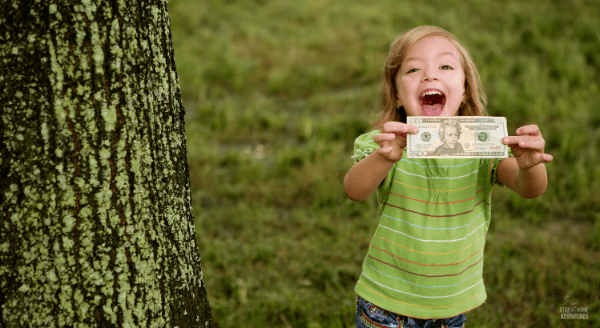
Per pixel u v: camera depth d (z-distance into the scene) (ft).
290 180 16.87
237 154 19.01
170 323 4.85
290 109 25.00
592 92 21.86
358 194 5.34
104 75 4.23
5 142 4.11
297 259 12.03
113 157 4.34
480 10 33.71
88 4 4.11
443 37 5.46
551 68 24.53
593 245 12.29
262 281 11.09
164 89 4.72
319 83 27.14
